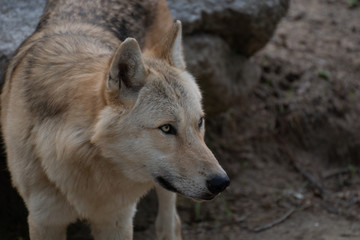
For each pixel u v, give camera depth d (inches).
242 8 623.5
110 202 392.5
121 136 345.7
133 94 346.3
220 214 642.8
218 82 641.6
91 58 386.0
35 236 404.2
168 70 367.9
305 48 848.9
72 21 457.1
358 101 776.9
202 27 621.0
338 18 932.6
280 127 745.6
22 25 519.5
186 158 344.5
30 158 381.4
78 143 354.0
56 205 392.2
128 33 486.0
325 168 733.3
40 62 392.2
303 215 644.1
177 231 533.3
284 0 663.8
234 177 695.1
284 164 727.7
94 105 349.7
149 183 391.2
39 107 373.7
